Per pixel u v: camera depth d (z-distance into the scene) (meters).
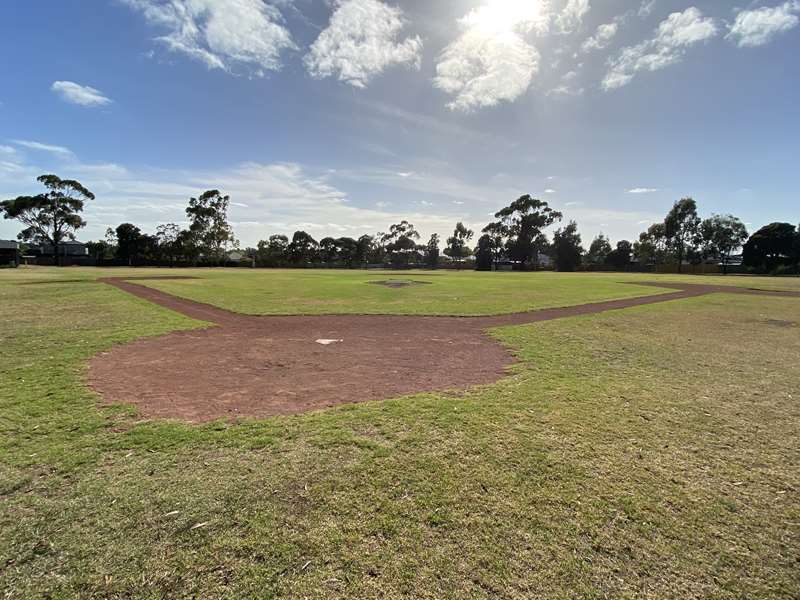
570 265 76.75
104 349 8.31
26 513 2.92
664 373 6.84
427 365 7.30
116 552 2.54
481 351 8.44
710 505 3.13
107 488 3.23
